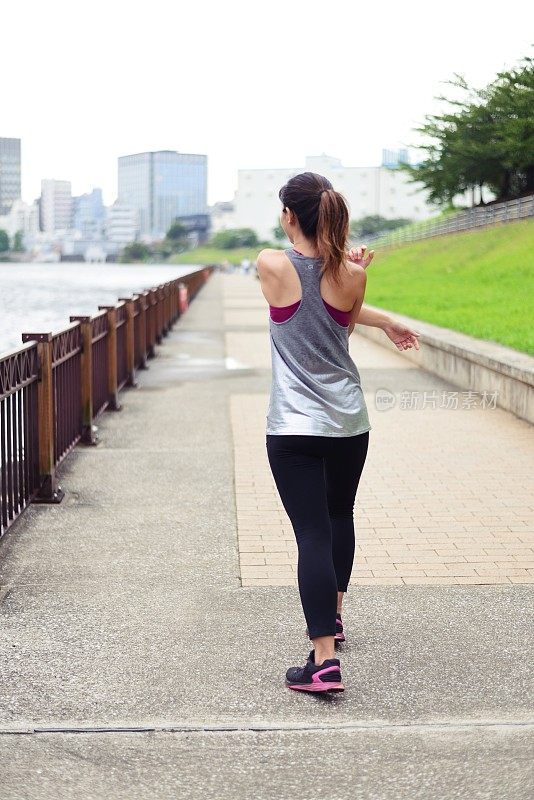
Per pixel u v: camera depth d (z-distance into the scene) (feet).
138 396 37.52
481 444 27.71
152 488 22.62
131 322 40.14
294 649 13.29
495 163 181.68
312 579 11.84
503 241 123.34
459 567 16.81
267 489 22.49
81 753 10.41
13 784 9.78
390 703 11.62
